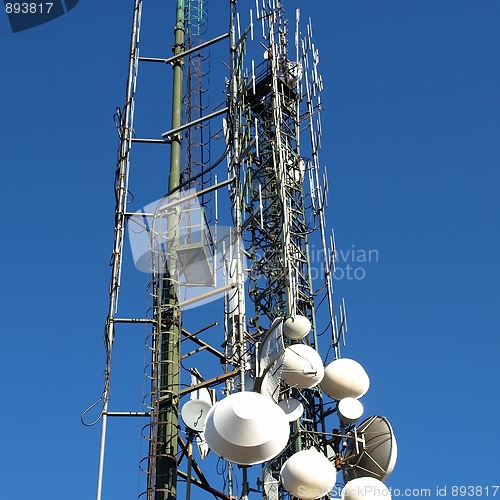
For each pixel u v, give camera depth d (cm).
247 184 3297
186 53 3189
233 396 2200
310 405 2922
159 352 2614
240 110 3288
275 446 2159
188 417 2580
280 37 3756
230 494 2786
